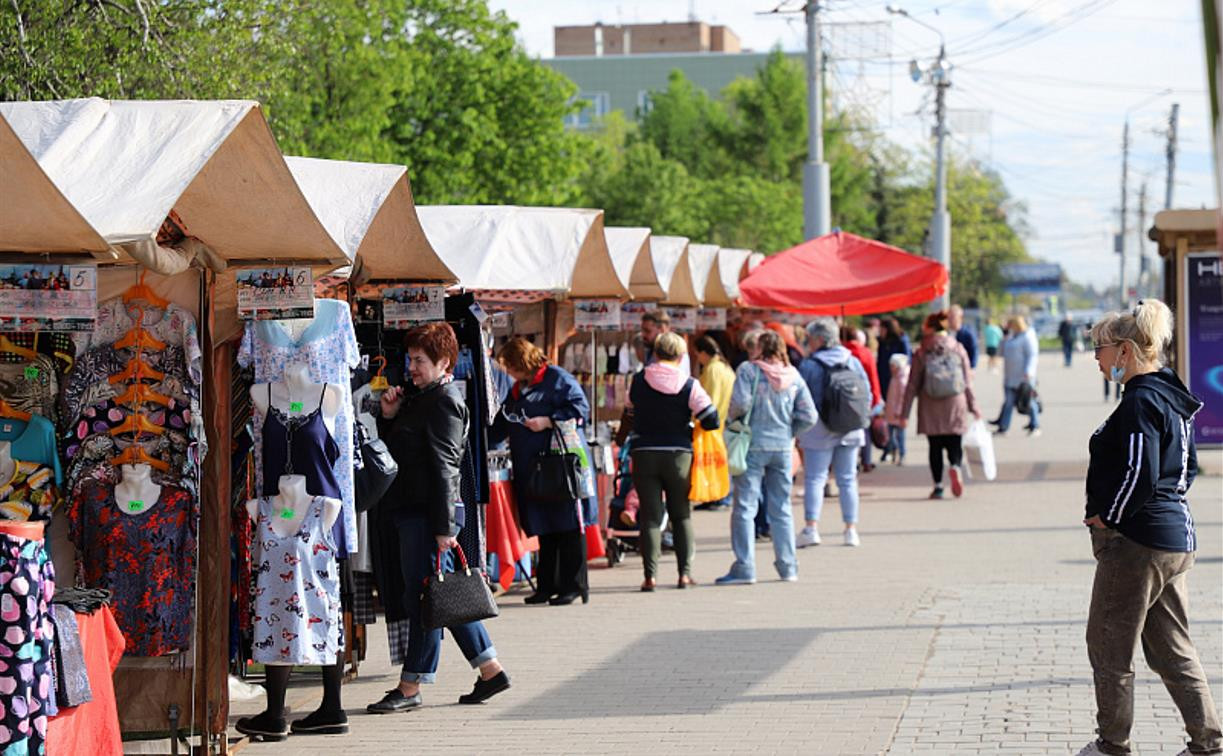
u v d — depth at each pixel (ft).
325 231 25.53
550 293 44.57
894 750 26.78
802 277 67.15
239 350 27.48
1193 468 24.31
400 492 30.25
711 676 33.27
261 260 26.66
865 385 54.19
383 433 31.73
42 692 21.17
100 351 25.88
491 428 42.47
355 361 27.78
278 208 24.93
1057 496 68.74
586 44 457.27
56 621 21.85
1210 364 67.82
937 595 42.93
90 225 21.70
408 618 31.04
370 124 104.12
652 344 53.57
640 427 45.39
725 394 54.44
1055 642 35.60
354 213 28.60
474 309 34.37
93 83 56.85
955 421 68.18
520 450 42.52
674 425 45.16
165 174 23.20
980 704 29.86
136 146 23.88
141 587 25.88
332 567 27.68
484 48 135.13
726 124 245.45
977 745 26.89
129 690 25.99
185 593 26.05
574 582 43.45
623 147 310.24
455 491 29.99
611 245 55.52
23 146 19.75
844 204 239.30
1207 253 67.56
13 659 20.80
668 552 54.65
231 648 28.40
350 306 33.68
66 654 21.90
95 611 23.17
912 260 67.21
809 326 54.85
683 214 207.10
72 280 23.48
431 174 131.23
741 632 38.22
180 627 26.04
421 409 30.17
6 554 20.88
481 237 44.78
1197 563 47.70
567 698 31.65
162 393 25.99
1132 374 24.04
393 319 34.60
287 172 24.13
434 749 27.89
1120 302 364.79
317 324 27.43
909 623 38.68
